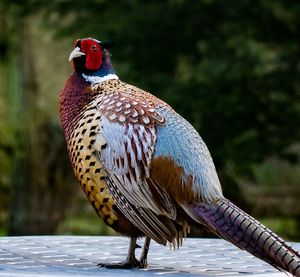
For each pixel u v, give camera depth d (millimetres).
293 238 29312
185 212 7430
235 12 23297
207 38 23844
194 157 7504
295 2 23234
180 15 23750
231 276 6855
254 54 22719
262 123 23484
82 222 29516
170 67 24219
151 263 7926
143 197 7547
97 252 8516
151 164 7496
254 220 7254
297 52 23641
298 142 23844
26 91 30641
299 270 6902
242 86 23016
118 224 7750
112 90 7941
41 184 29625
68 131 7957
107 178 7688
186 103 22531
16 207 29781
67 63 30469
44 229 29516
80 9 24625
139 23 23547
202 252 8711
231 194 26156
